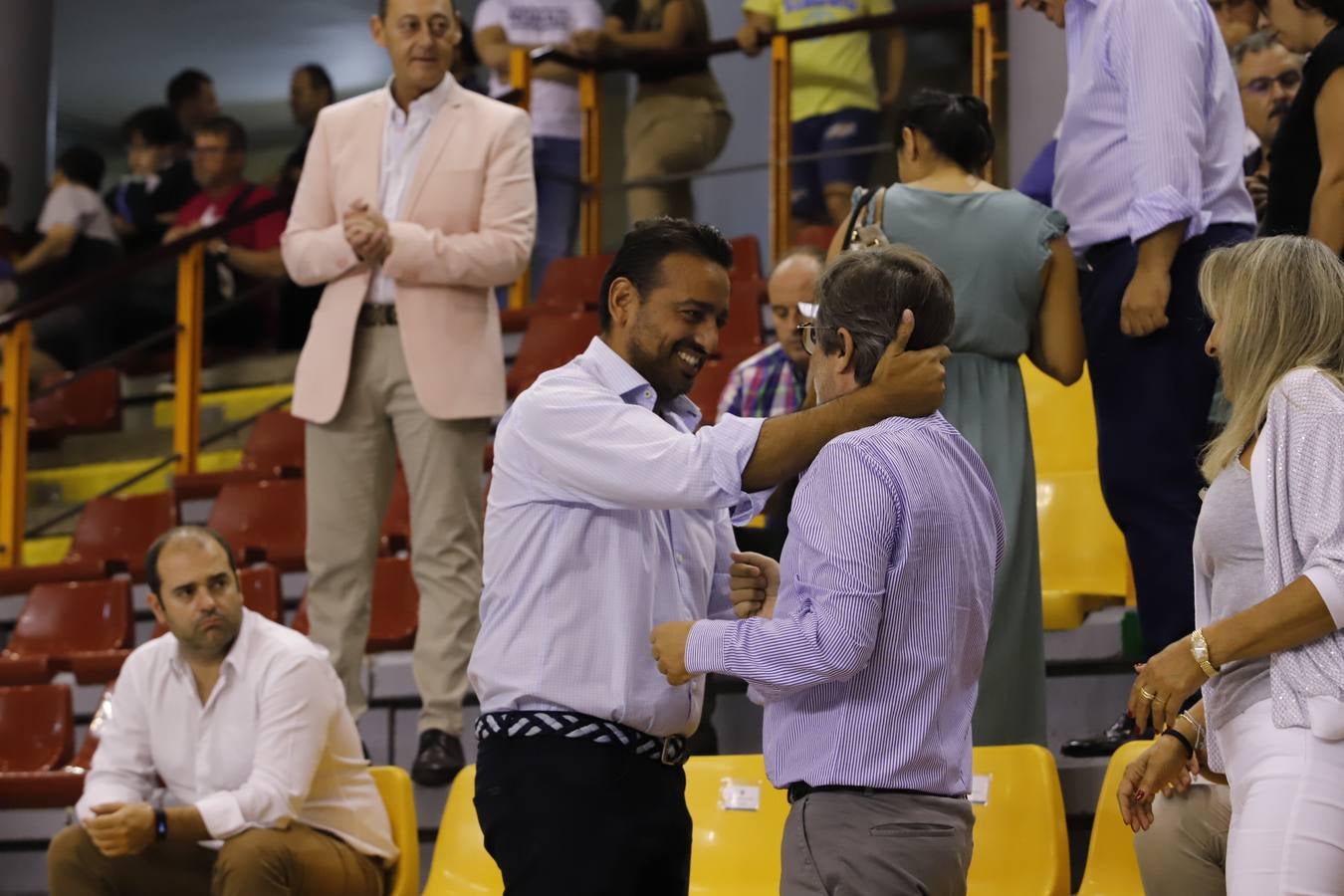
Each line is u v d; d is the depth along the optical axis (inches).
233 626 307.1
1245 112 377.1
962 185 282.4
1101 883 251.4
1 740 415.5
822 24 528.4
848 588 177.6
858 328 188.4
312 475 351.3
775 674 179.2
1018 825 253.1
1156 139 270.7
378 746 364.2
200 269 560.1
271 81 1078.4
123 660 431.5
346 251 344.5
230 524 482.6
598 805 189.0
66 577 502.0
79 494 598.9
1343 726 174.2
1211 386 274.4
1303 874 172.9
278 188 681.0
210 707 306.8
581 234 563.2
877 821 180.1
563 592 192.9
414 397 343.6
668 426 189.5
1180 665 180.7
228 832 289.0
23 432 547.2
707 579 206.2
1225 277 191.8
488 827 192.1
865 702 181.2
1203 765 208.4
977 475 192.7
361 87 1090.7
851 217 283.7
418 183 352.2
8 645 470.6
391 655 389.1
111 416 614.2
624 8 590.6
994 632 270.7
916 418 188.5
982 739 269.0
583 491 191.3
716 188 550.0
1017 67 461.4
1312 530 177.3
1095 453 376.8
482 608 199.9
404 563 415.5
